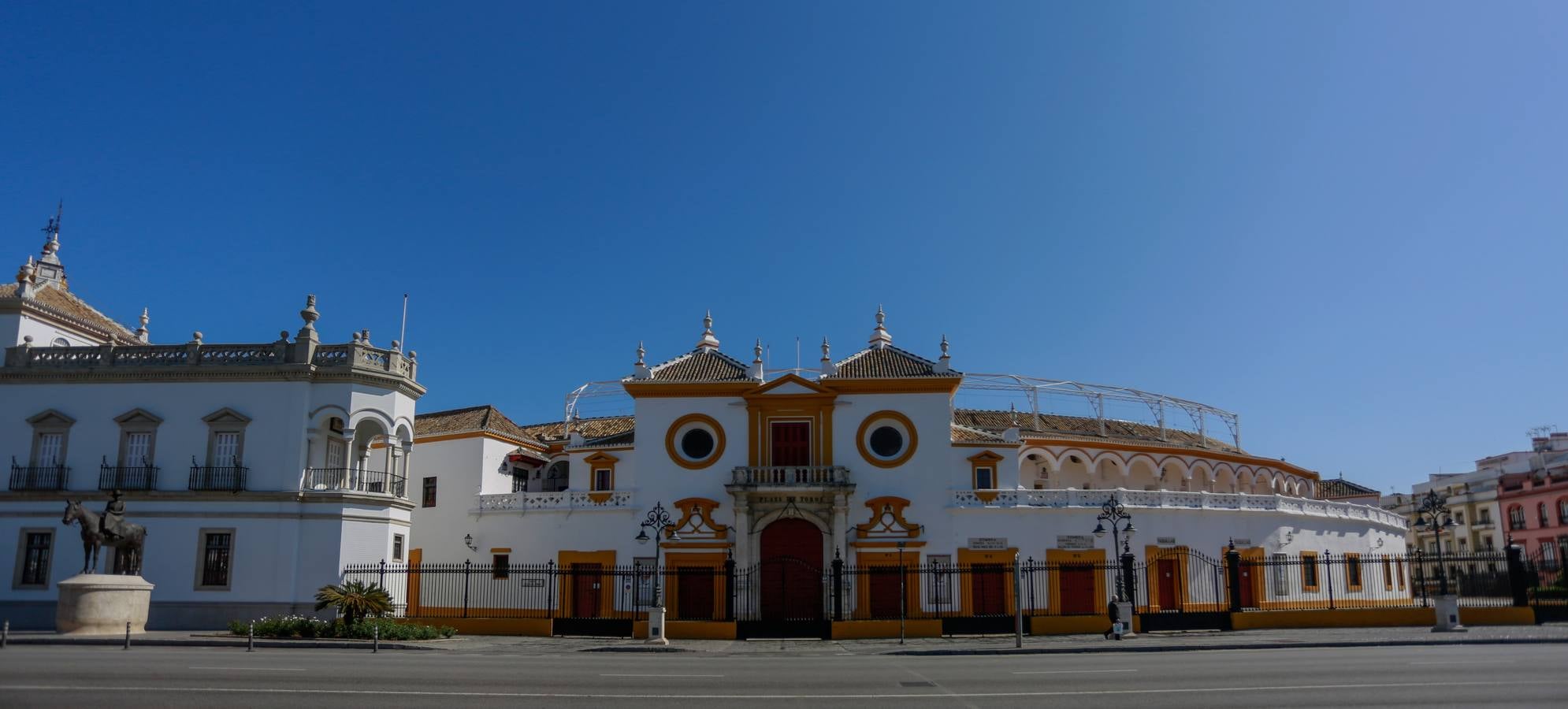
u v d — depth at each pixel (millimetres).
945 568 38062
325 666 21141
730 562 34562
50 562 37312
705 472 43812
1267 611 34875
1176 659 23516
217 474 37469
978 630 34406
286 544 36969
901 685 18125
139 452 38250
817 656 25938
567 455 51812
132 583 32438
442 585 45062
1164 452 52750
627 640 32688
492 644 30516
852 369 45000
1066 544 42344
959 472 43875
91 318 44875
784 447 44125
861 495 43000
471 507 46125
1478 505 85625
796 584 42531
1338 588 50094
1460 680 17875
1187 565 43469
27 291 41062
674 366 46250
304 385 38344
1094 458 50688
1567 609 34438
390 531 38719
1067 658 24547
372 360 39906
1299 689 16797
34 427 38531
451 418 50500
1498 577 41594
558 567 43875
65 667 20062
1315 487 66500
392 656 25078
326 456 39344
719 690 17234
